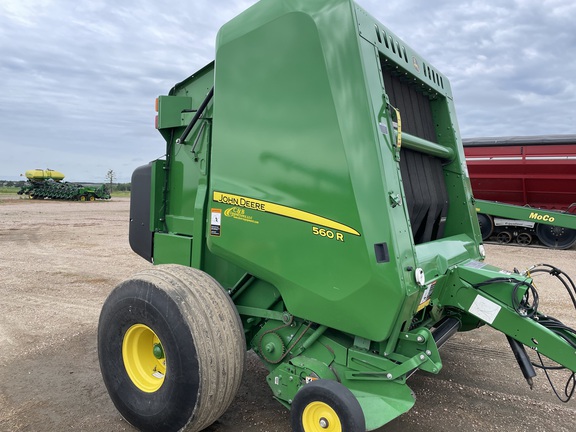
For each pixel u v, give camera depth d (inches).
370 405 96.5
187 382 100.7
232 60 115.5
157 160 148.9
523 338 107.3
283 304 118.5
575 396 140.2
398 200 96.3
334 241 98.4
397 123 103.8
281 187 106.1
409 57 129.6
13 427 120.4
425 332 98.4
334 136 98.3
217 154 118.2
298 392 96.9
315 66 101.1
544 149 495.5
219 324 105.1
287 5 105.7
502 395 140.8
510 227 515.8
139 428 113.8
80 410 130.2
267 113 108.7
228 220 115.6
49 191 1498.5
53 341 186.2
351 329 99.3
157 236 147.1
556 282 300.7
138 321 110.8
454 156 156.3
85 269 340.5
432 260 114.4
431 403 135.0
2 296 259.4
